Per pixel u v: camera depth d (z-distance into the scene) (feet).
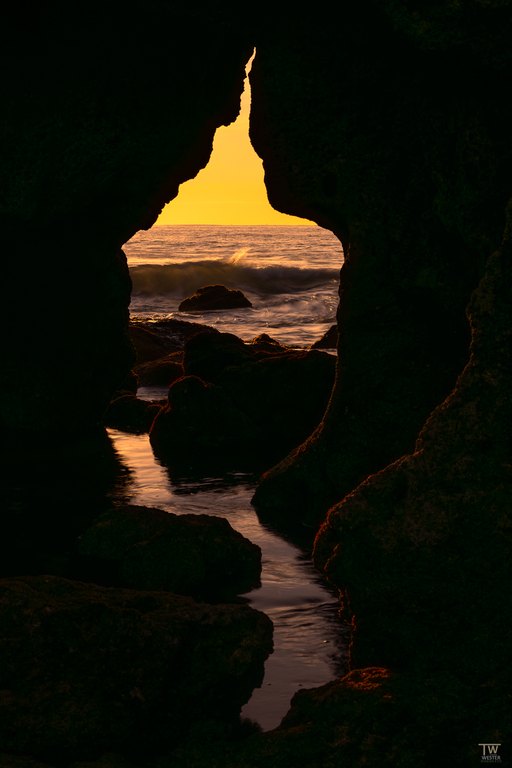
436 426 21.52
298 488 35.63
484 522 20.38
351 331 32.68
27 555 31.17
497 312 21.43
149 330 78.33
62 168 38.55
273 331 96.99
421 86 29.12
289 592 28.58
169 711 21.06
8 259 45.70
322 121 31.73
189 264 154.10
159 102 38.86
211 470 42.50
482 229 27.63
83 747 19.69
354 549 21.61
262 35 31.63
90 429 50.44
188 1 31.04
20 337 46.96
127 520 30.83
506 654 19.72
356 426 32.76
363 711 19.58
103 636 20.76
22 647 20.25
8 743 19.27
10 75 37.27
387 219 31.42
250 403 47.78
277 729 20.12
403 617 20.98
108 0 36.06
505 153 26.71
